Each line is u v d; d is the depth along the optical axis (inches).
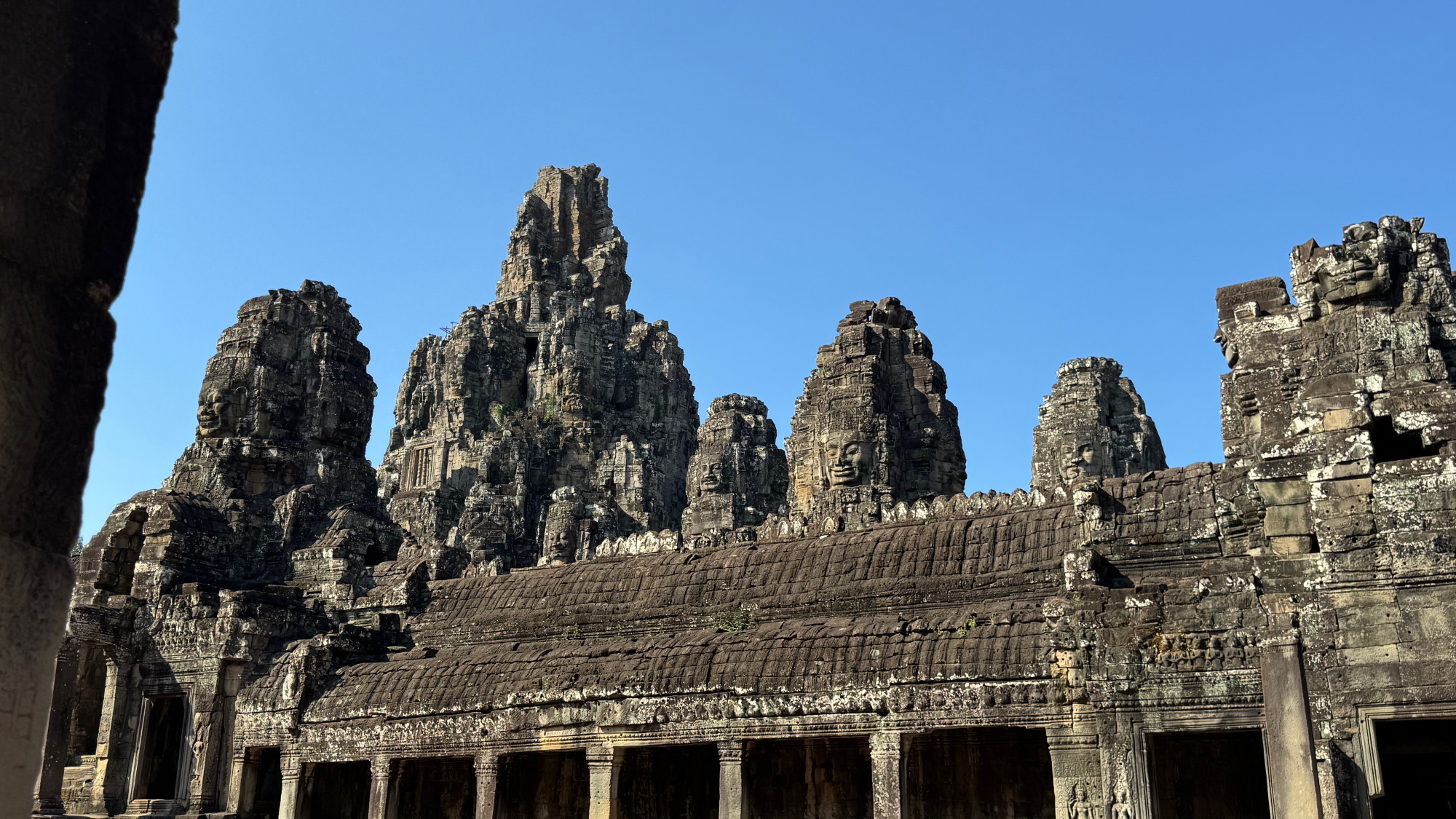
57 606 196.1
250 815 1489.9
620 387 4397.1
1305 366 1003.3
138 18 224.4
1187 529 1155.9
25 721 188.7
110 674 1658.5
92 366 207.3
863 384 1804.9
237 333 2116.1
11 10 198.5
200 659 1592.0
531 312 4527.6
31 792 188.4
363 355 2233.0
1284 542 965.2
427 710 1349.7
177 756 1656.0
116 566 1723.7
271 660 1589.6
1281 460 976.9
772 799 1342.3
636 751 1414.9
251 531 1913.1
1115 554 1184.8
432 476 4094.5
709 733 1166.3
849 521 1520.7
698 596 1427.2
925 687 1062.4
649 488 3900.1
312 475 2060.8
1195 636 963.3
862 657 1112.8
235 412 2042.3
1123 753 967.0
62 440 199.9
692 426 4626.0
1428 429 925.8
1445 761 1027.3
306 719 1449.3
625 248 4970.5
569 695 1251.2
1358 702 889.5
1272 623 906.7
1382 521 919.0
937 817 1240.8
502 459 3885.3
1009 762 1229.7
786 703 1128.8
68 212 204.5
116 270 214.5
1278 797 866.1
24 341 193.6
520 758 1503.4
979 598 1242.6
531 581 1605.6
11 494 190.2
